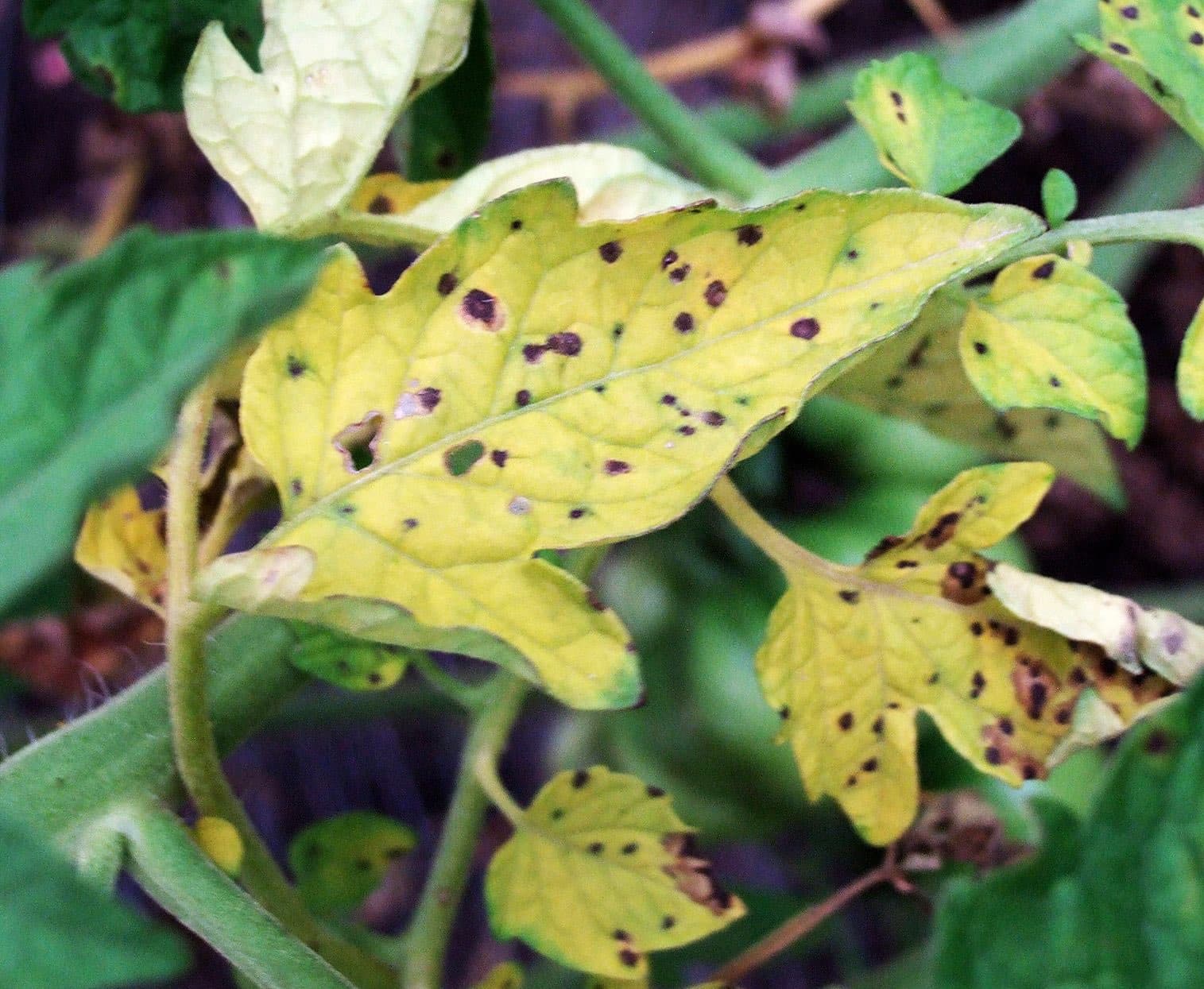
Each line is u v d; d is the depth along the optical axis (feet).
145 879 1.11
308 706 1.71
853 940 1.75
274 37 1.13
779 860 1.83
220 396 1.16
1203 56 1.12
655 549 1.64
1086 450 1.26
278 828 2.10
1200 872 1.01
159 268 0.94
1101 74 1.98
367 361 1.07
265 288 0.93
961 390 1.20
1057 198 1.11
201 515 1.21
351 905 1.31
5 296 0.94
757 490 1.61
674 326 1.08
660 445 1.08
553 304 1.08
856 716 1.15
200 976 1.79
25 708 1.87
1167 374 2.23
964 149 1.14
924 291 1.07
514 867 1.18
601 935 1.17
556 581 1.06
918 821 1.30
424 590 1.06
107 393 0.93
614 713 1.63
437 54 1.13
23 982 0.93
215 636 1.20
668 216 1.07
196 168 1.91
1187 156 1.80
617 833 1.18
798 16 1.77
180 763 1.11
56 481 0.93
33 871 0.94
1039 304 1.12
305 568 1.06
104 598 1.41
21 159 2.24
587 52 1.36
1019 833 1.41
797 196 1.07
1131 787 1.02
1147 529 2.23
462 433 1.08
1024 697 1.14
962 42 1.65
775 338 1.08
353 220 1.13
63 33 1.27
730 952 1.47
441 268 1.07
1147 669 1.13
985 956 1.03
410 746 2.18
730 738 1.53
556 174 1.17
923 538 1.14
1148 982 1.02
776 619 1.15
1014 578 1.13
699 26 2.42
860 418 1.56
